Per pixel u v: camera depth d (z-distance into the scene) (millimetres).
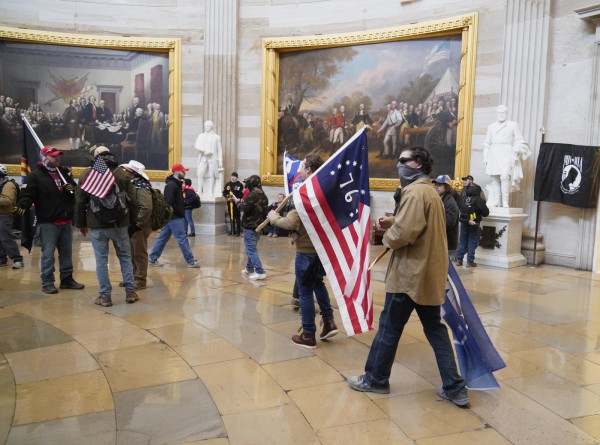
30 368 3793
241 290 6383
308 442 2803
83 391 3404
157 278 7047
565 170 8703
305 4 12500
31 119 13133
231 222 12234
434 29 10820
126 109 13438
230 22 12938
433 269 3145
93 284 6590
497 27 10047
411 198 3070
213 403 3252
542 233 9383
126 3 13133
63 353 4105
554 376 3834
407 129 11508
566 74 9070
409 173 3301
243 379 3637
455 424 3033
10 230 7438
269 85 12844
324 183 3939
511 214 8859
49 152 5930
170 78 13211
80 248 9578
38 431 2867
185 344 4352
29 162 7383
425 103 11250
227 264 8227
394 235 3066
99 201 5332
